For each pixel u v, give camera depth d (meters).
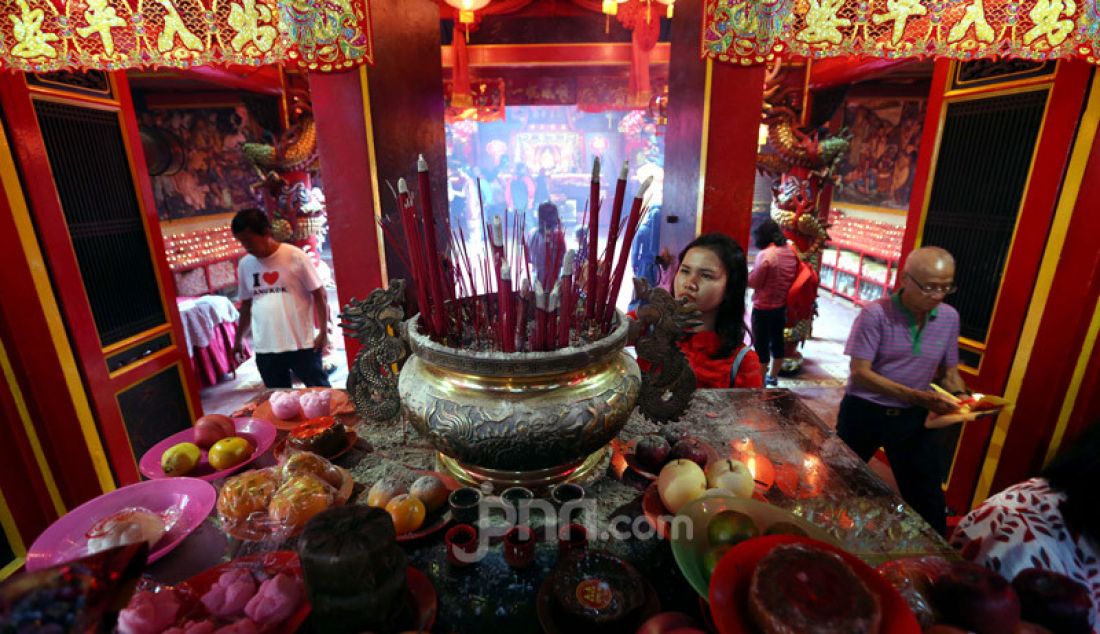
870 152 6.08
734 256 1.28
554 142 11.99
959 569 0.57
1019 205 1.59
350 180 1.81
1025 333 1.60
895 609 0.48
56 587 0.38
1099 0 1.02
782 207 3.57
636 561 0.70
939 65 1.83
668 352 0.94
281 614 0.57
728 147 1.84
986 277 1.71
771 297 3.16
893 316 1.50
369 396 1.02
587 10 4.57
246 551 0.72
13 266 1.43
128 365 1.77
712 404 1.14
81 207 1.62
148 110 5.30
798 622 0.43
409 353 1.00
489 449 0.74
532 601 0.64
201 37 1.07
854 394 1.63
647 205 0.81
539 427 0.73
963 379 1.80
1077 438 0.71
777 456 0.94
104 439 1.66
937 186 1.88
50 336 1.50
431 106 2.14
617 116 11.82
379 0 1.70
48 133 1.51
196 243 5.25
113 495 0.81
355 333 0.98
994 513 0.77
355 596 0.52
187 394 2.04
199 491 0.81
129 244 1.79
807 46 1.13
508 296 0.75
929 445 1.58
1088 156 1.41
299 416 1.10
